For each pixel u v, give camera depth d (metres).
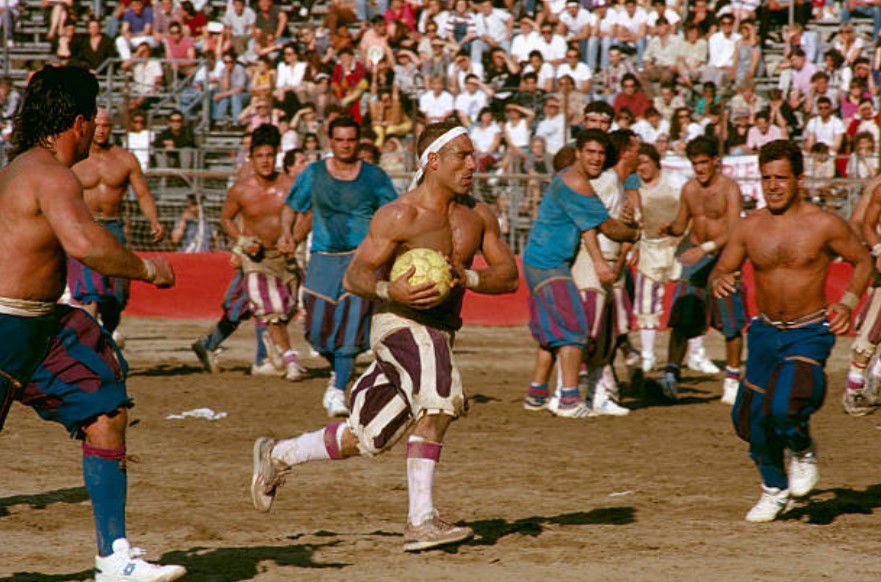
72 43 75.56
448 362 17.02
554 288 30.56
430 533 17.02
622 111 62.66
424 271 16.44
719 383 38.91
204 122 70.19
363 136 65.88
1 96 68.94
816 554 17.11
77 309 15.29
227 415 30.97
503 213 57.91
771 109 66.81
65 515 19.53
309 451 17.27
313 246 30.89
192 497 21.02
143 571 14.98
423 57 71.19
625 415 31.56
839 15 76.81
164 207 58.94
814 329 19.06
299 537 18.12
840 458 25.25
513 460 24.83
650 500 20.92
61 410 14.95
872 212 30.56
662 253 39.69
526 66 70.19
